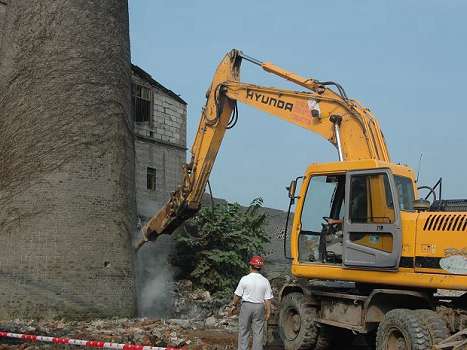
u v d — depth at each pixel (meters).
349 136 11.31
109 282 16.00
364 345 11.77
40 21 16.75
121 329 13.55
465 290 8.77
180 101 26.41
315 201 11.34
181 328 14.12
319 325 11.12
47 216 15.62
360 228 10.02
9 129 16.28
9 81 16.66
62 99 16.36
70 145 16.16
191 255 21.95
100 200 16.31
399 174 10.04
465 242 8.67
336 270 10.45
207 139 15.13
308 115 12.18
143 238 17.22
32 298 15.18
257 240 23.09
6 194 15.82
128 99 17.95
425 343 8.60
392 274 9.52
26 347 11.16
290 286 11.81
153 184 24.31
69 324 14.37
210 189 22.41
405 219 9.49
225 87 14.53
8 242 15.47
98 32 17.17
